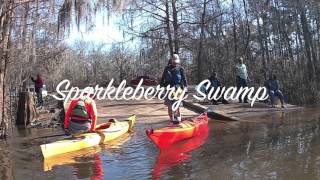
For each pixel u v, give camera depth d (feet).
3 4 41.68
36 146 39.42
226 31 125.70
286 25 113.09
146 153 34.58
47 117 59.52
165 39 125.90
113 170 29.07
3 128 43.96
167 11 124.77
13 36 50.11
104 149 36.63
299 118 58.34
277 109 70.90
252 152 33.81
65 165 30.96
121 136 43.65
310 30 115.24
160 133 36.04
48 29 53.06
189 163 30.55
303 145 36.11
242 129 47.60
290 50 111.45
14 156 34.81
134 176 27.30
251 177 26.35
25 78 74.79
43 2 49.11
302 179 25.64
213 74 72.64
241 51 119.85
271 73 94.73
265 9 116.47
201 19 125.80
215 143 38.45
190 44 126.31
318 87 102.37
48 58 107.96
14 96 65.21
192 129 41.60
